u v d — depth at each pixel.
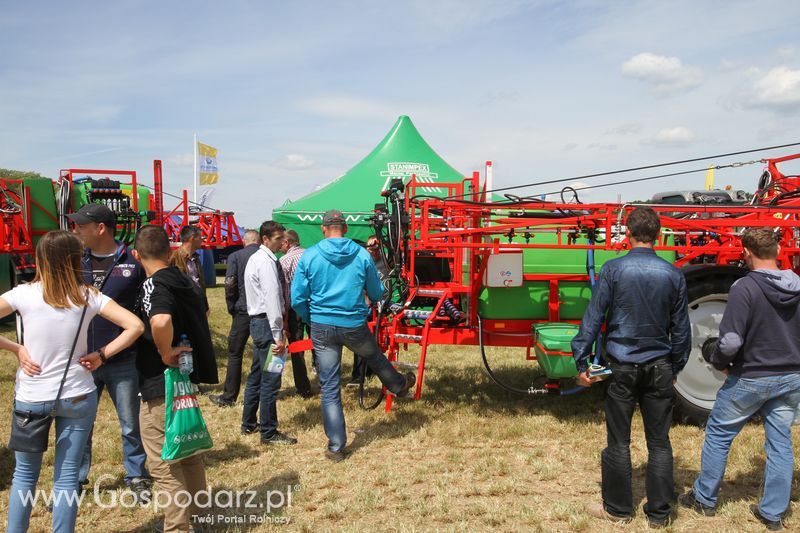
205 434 3.06
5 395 5.97
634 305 3.23
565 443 4.68
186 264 5.28
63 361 2.69
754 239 3.28
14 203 9.74
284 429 5.07
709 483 3.43
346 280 4.38
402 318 5.62
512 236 5.29
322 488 3.92
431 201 5.18
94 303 2.78
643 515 3.47
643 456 4.39
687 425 5.09
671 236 5.64
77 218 3.57
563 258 5.49
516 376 6.86
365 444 4.67
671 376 3.27
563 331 5.06
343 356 8.20
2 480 3.99
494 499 3.72
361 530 3.30
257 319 4.86
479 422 5.13
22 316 2.68
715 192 7.52
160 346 2.89
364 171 11.66
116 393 3.81
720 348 3.23
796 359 3.15
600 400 5.88
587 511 3.49
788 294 3.12
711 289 5.05
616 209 4.87
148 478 3.94
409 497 3.73
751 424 5.05
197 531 3.25
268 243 4.79
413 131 12.34
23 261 9.88
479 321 5.34
